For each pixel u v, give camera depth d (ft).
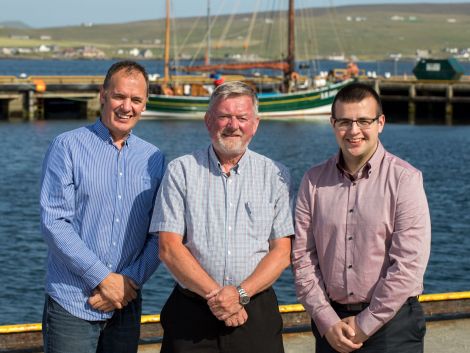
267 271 13.05
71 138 13.61
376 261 12.84
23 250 50.49
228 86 13.20
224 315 12.82
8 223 59.21
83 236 13.52
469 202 72.64
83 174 13.44
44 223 13.23
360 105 12.76
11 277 44.19
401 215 12.66
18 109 161.79
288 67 179.52
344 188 13.07
